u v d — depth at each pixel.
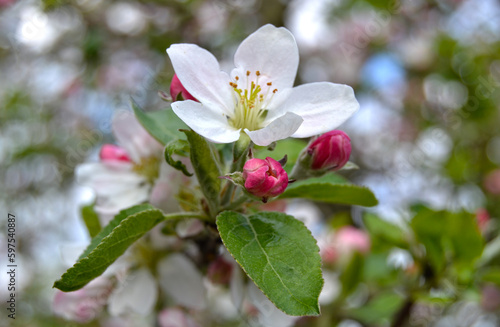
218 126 0.18
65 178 0.46
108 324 0.32
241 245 0.17
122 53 0.47
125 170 0.22
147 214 0.18
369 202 0.20
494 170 0.46
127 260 0.22
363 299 0.31
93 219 0.22
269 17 0.46
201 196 0.20
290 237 0.18
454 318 0.33
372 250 0.30
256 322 0.24
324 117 0.18
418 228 0.26
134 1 0.47
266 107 0.19
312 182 0.21
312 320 0.29
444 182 0.42
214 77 0.18
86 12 0.47
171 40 0.47
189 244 0.22
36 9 0.42
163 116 0.21
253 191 0.17
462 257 0.25
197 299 0.22
